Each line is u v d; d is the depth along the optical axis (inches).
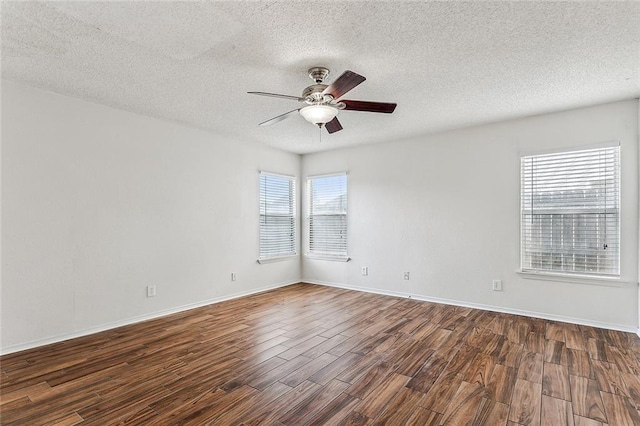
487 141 163.5
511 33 84.4
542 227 150.3
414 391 88.0
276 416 77.2
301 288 214.5
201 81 113.7
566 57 97.0
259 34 84.6
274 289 211.6
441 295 177.8
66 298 125.6
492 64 101.5
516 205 156.1
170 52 93.8
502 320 146.8
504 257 159.2
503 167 159.2
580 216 141.6
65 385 91.0
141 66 102.5
